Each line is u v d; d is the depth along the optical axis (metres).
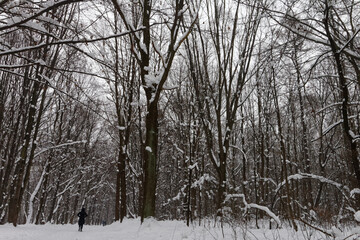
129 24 9.44
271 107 16.14
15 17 3.84
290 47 9.05
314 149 21.89
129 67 14.45
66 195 32.59
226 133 11.62
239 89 11.97
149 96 10.12
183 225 8.93
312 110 10.21
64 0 3.62
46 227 15.45
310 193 15.52
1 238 9.26
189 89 17.53
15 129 17.66
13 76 16.47
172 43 9.20
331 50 8.63
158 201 33.16
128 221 13.01
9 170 17.75
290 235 5.29
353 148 8.48
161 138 23.50
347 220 7.73
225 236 5.59
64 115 23.59
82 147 28.33
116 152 26.62
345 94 8.61
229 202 10.02
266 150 20.94
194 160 16.33
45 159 24.67
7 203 19.09
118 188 16.08
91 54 4.50
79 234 9.77
